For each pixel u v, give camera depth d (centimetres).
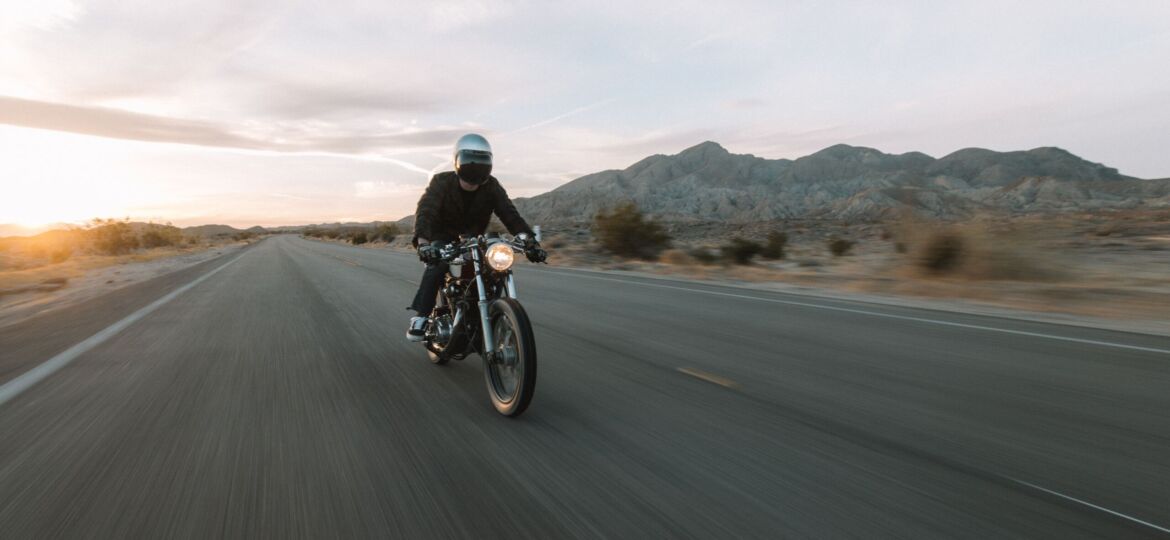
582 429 394
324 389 510
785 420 410
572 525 263
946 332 747
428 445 368
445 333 517
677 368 567
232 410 454
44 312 1170
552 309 967
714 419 413
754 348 657
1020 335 722
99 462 352
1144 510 278
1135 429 390
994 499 288
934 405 445
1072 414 422
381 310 1034
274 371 585
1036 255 1344
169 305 1173
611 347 667
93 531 266
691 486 303
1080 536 253
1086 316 917
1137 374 535
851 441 369
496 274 465
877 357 608
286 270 2156
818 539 249
